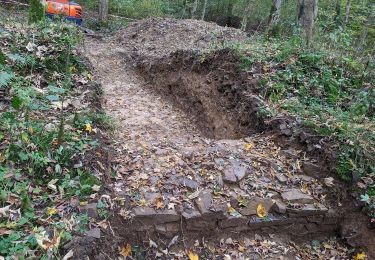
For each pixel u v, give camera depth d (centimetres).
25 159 356
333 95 610
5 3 1273
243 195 409
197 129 745
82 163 383
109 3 1920
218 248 379
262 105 579
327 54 713
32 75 522
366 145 469
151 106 821
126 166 422
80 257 297
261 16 1983
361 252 402
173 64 902
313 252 405
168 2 2061
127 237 352
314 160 474
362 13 1398
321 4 1469
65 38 632
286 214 411
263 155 484
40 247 284
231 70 700
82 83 566
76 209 335
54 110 461
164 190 393
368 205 413
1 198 317
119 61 1091
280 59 677
